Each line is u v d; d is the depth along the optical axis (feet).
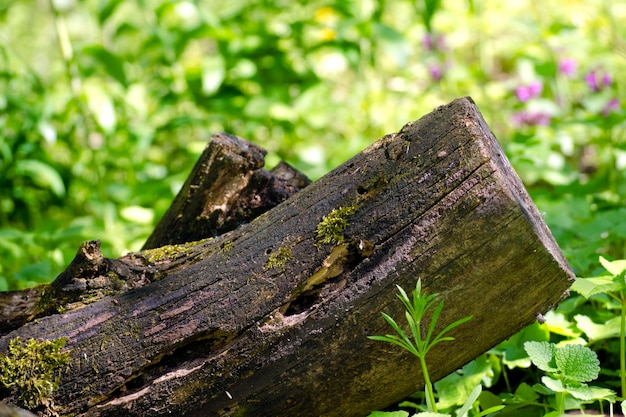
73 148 7.74
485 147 4.06
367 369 4.12
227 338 4.14
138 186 6.66
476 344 4.14
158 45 8.58
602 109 7.80
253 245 4.19
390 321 4.02
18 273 5.15
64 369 4.16
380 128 8.66
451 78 9.11
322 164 7.27
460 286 4.06
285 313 4.14
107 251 5.68
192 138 9.21
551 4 10.37
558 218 5.28
